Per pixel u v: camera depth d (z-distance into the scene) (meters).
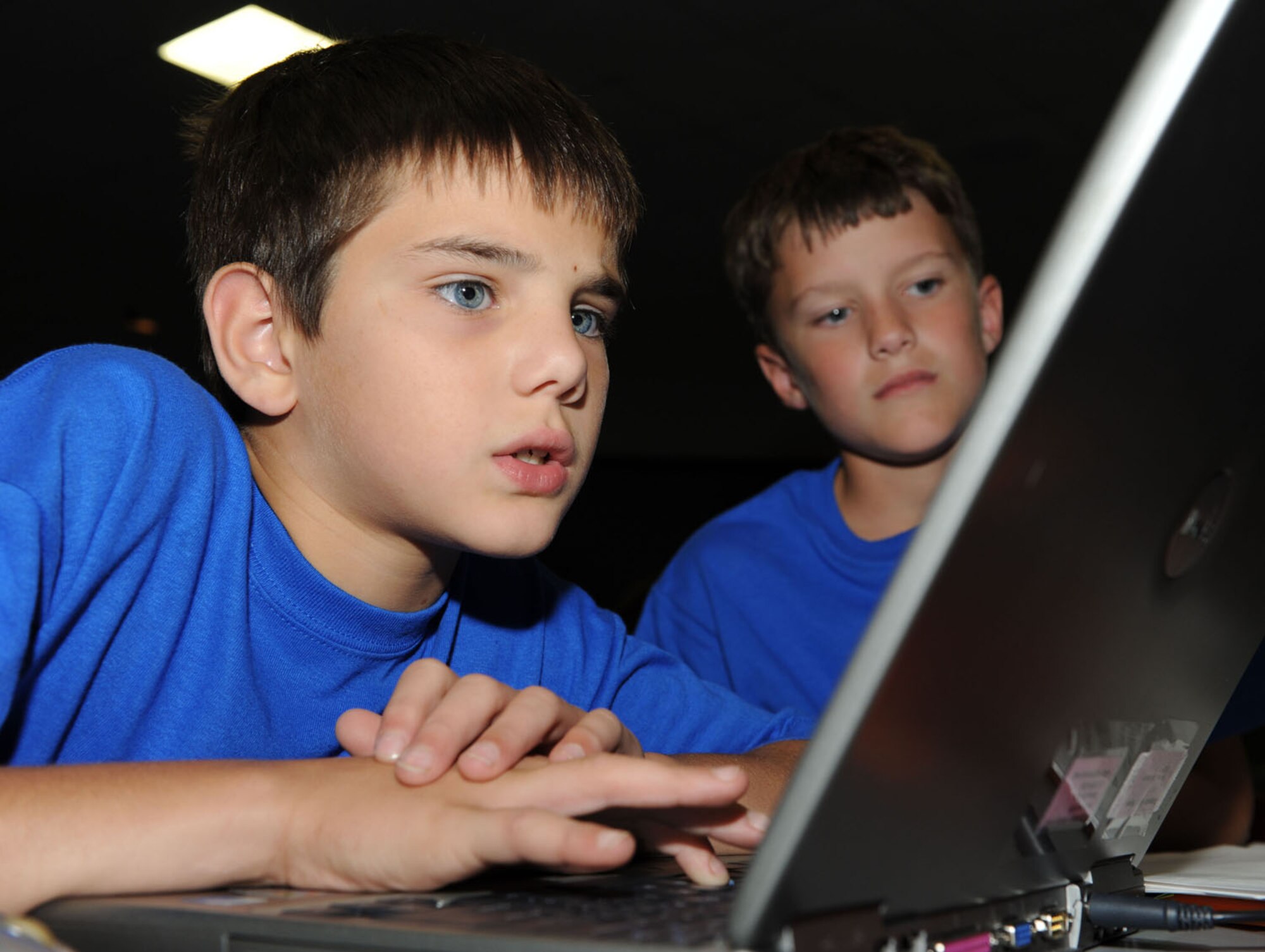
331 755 0.69
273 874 0.40
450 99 0.66
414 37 0.76
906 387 1.27
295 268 0.65
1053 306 0.26
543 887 0.42
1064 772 0.36
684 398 6.73
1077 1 3.20
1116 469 0.30
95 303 5.34
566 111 0.71
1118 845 0.44
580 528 6.16
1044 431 0.27
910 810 0.30
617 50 3.42
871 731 0.27
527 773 0.42
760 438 6.89
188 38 3.34
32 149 4.00
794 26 3.32
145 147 3.99
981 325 1.40
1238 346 0.32
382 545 0.67
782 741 0.75
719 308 5.63
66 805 0.38
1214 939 0.43
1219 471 0.34
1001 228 4.74
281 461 0.68
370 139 0.64
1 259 4.90
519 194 0.63
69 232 4.66
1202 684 0.41
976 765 0.32
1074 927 0.40
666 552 6.29
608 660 0.84
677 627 1.37
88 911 0.36
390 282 0.62
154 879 0.38
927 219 1.31
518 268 0.63
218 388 0.74
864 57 3.49
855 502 1.35
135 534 0.55
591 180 0.67
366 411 0.62
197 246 0.77
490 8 3.16
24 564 0.44
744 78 3.61
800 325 1.35
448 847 0.38
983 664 0.30
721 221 4.64
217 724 0.62
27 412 0.53
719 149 4.08
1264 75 0.27
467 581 0.79
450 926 0.32
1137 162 0.25
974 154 4.13
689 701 0.85
